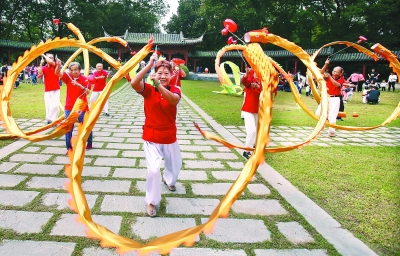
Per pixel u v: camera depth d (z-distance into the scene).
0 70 19.47
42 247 2.68
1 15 36.34
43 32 41.41
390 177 4.73
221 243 2.85
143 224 3.15
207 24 42.12
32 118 8.38
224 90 18.55
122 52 37.34
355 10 31.80
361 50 4.23
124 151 5.59
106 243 1.58
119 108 11.55
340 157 5.82
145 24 48.03
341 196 3.98
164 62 3.30
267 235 3.01
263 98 2.12
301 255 2.71
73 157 1.85
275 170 4.91
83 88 4.96
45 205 3.43
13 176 4.19
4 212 3.23
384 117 11.20
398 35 32.19
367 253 2.76
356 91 23.84
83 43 3.29
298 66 38.59
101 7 41.38
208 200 3.75
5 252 2.59
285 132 8.20
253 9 35.44
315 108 13.70
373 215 3.48
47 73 7.16
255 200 3.77
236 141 6.79
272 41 3.01
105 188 3.95
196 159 5.33
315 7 35.56
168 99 3.19
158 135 3.40
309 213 3.46
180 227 3.12
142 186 4.06
